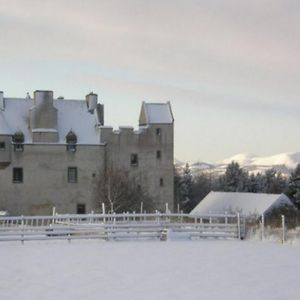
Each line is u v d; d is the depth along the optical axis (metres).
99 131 89.75
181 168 167.25
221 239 44.78
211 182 167.25
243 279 25.36
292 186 109.50
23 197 86.88
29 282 24.75
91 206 88.38
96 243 41.56
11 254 34.66
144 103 94.06
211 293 22.19
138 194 87.75
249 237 45.50
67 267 29.19
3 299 21.14
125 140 90.44
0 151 86.00
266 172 154.38
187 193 154.38
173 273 27.14
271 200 84.56
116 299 21.11
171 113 92.94
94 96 94.56
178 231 45.03
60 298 21.30
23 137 87.50
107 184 85.69
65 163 88.31
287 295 21.77
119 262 31.06
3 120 87.69
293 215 81.69
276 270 27.98
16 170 87.00
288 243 40.62
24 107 92.31
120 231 43.91
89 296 21.67
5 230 41.94
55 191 87.88
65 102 94.56
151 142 91.31
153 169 91.06
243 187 150.25
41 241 42.84
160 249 37.53
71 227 42.97
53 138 88.06
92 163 89.00
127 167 90.25
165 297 21.45
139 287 23.50
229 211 84.06
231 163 155.00
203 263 30.58
